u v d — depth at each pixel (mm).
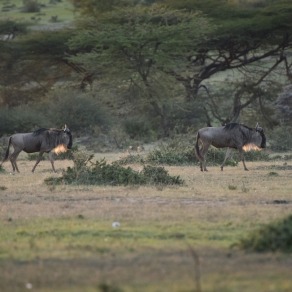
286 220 30344
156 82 124812
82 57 124062
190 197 44719
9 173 63094
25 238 32719
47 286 24547
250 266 26625
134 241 31484
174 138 101250
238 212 38375
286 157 81000
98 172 52875
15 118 114688
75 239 32250
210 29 124125
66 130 64875
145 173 53188
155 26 122625
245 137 65312
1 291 24047
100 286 23141
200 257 28188
